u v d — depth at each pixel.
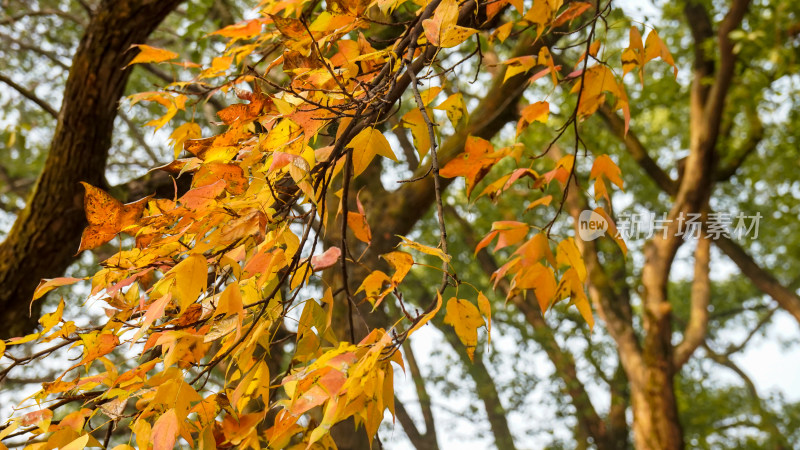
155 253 2.43
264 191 2.41
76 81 4.04
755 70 9.87
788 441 16.03
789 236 14.70
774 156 11.30
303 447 2.37
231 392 2.43
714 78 9.84
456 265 13.49
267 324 2.43
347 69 2.53
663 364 9.65
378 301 2.37
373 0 2.52
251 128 2.50
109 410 2.43
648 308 9.93
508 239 2.58
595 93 2.66
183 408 2.36
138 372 2.46
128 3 4.01
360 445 4.59
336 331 4.41
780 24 9.27
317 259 2.51
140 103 8.98
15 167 10.24
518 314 15.16
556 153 10.49
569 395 14.63
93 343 2.46
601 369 14.17
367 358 2.25
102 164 4.23
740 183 12.39
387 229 4.96
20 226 4.14
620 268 11.48
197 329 2.45
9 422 2.44
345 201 2.50
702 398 15.36
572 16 2.71
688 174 9.62
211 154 2.45
